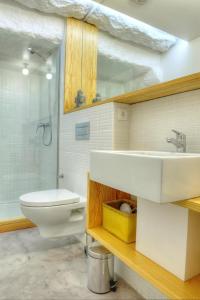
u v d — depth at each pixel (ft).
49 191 6.03
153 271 3.08
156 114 4.47
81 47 7.50
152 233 3.34
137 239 3.62
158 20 6.55
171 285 2.80
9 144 8.41
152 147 4.54
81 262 5.03
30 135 8.69
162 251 3.18
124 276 4.52
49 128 8.14
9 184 8.38
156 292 3.76
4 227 6.61
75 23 7.37
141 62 8.46
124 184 3.05
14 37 7.09
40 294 3.98
